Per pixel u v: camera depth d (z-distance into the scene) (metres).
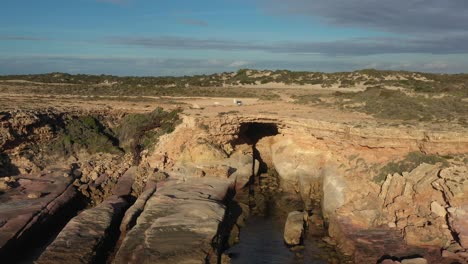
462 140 34.09
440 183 31.19
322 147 43.19
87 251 28.12
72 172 43.50
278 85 88.88
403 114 43.66
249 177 44.72
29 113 46.84
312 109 51.16
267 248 31.70
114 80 96.75
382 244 29.05
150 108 57.00
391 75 88.38
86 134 50.62
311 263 29.23
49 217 33.47
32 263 28.36
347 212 33.31
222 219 33.19
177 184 40.44
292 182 45.06
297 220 34.62
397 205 31.80
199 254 27.61
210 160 45.19
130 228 32.47
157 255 27.25
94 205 38.66
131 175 44.19
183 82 94.12
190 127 47.62
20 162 43.19
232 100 64.25
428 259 26.67
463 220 28.27
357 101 52.22
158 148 48.56
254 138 53.81
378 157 37.03
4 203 34.38
